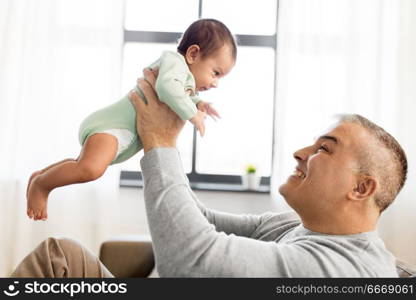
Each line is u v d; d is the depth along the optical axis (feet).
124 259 5.65
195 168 10.49
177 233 2.85
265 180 10.46
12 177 9.57
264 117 10.44
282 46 9.82
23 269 3.18
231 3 10.48
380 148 3.14
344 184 3.11
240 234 4.06
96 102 9.84
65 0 9.93
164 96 3.51
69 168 3.62
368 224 3.16
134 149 3.79
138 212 9.97
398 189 3.19
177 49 4.60
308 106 9.68
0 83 9.61
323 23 9.78
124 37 10.42
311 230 3.28
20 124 9.69
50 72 9.80
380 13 9.70
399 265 3.85
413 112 9.68
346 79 9.62
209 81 4.48
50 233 9.47
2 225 9.42
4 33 9.74
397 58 9.73
